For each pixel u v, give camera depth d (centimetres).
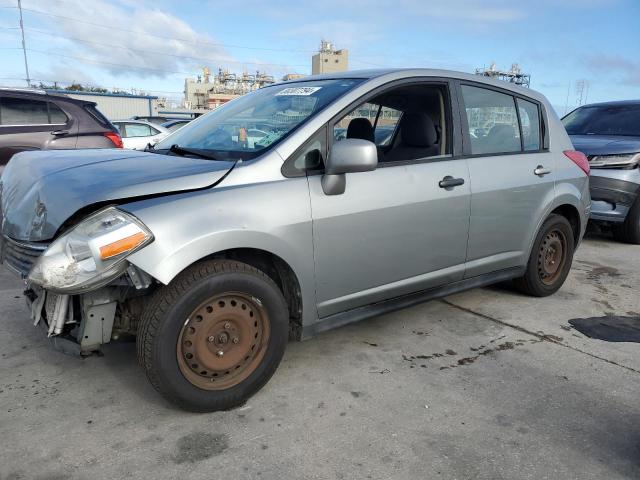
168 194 253
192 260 243
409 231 329
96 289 237
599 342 369
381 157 342
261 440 246
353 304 317
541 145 432
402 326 386
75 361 317
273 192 273
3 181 329
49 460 228
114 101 3569
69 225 247
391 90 331
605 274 546
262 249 266
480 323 397
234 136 316
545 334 380
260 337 278
